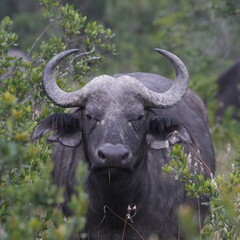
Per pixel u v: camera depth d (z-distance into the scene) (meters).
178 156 23.03
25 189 19.08
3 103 19.78
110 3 63.66
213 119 48.41
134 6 66.06
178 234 24.66
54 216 19.22
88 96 22.86
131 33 64.56
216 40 51.59
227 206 21.44
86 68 28.25
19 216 17.98
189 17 50.44
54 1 29.89
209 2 47.47
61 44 28.36
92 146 22.16
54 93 23.34
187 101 28.14
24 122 21.83
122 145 21.42
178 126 23.47
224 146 40.78
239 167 24.78
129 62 57.91
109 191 23.05
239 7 45.66
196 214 25.88
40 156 24.36
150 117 23.64
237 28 50.09
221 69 56.97
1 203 20.59
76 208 16.67
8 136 20.69
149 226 24.23
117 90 22.72
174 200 24.70
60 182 25.02
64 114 23.45
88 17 62.25
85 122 22.84
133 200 23.55
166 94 23.58
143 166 23.47
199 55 50.16
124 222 23.78
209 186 22.80
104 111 22.38
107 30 29.52
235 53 55.34
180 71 24.05
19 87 26.41
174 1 63.72
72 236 24.44
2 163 18.75
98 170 21.86
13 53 44.56
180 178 23.89
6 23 29.14
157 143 23.62
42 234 22.28
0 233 20.06
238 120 52.34
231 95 53.28
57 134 23.58
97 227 24.00
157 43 57.50
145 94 23.02
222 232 23.58
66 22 29.02
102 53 29.88
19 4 59.78
